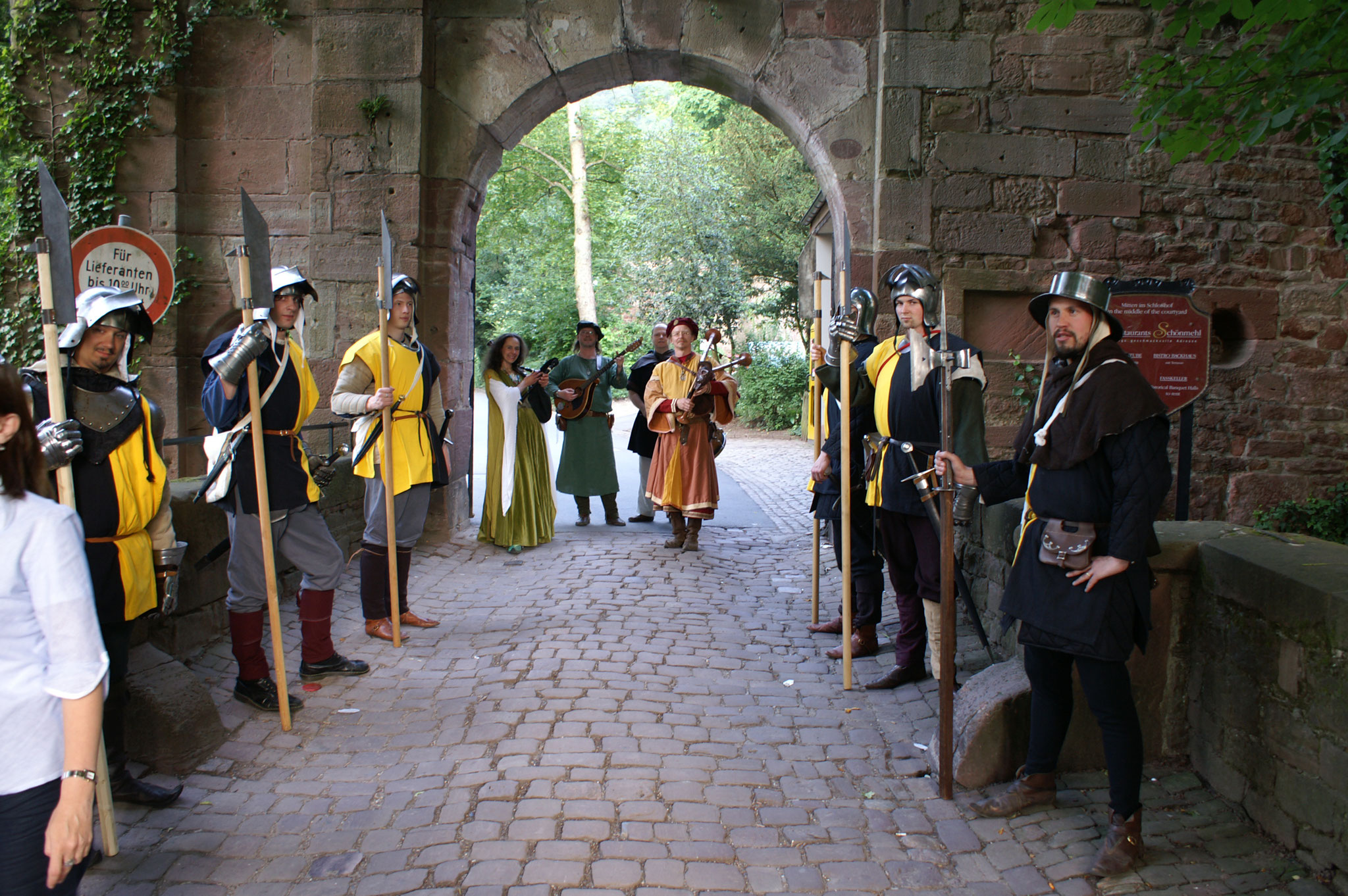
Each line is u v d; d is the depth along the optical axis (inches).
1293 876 100.2
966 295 263.4
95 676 66.0
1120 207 262.2
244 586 145.2
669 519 268.4
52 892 65.6
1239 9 144.2
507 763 128.6
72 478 101.7
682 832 111.3
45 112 276.1
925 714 149.9
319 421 274.4
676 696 156.0
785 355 690.2
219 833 111.6
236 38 274.1
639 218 765.3
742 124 735.7
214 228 277.4
